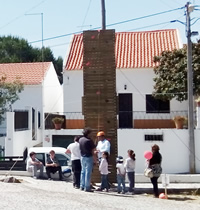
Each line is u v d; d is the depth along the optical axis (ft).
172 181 63.46
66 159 63.62
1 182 51.83
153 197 49.70
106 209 35.94
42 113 103.76
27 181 56.39
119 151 75.82
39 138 99.30
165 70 85.40
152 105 90.38
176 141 75.46
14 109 97.50
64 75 92.99
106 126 54.95
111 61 55.16
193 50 83.92
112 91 55.11
